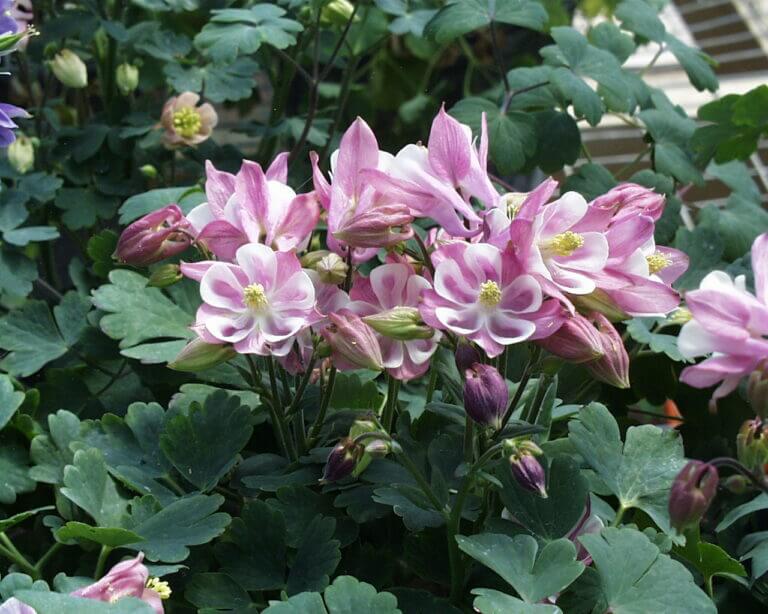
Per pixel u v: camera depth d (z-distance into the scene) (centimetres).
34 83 150
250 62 125
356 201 87
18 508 99
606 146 152
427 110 166
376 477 92
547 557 85
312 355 92
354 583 84
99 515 91
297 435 97
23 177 118
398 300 89
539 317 83
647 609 85
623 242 85
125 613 80
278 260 87
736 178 129
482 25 117
